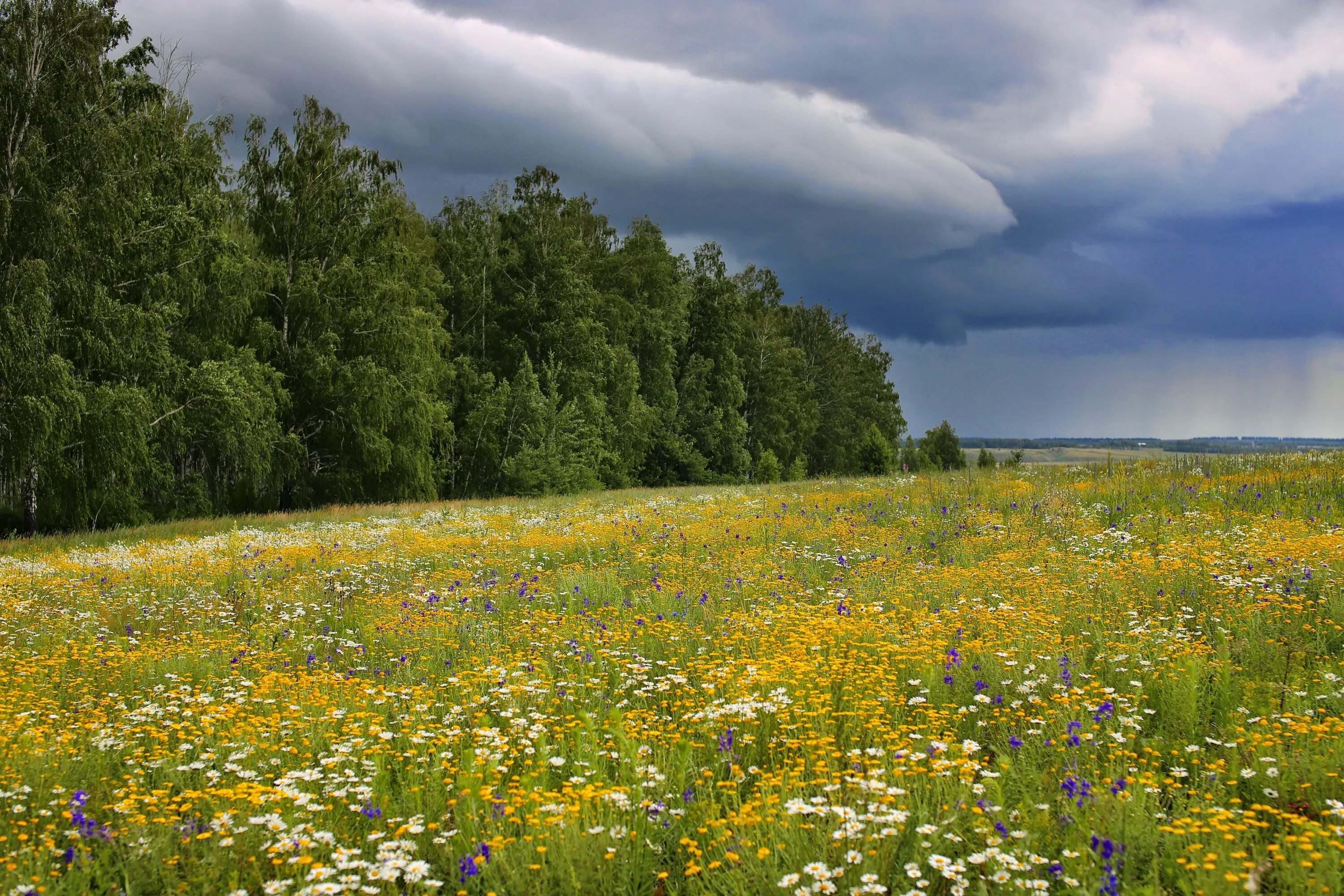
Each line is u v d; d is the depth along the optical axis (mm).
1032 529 12812
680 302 65875
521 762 4883
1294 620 6715
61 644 8578
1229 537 10594
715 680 6059
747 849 3363
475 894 3361
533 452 45500
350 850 3646
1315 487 13789
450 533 19609
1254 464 17938
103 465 25562
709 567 11766
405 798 4324
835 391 86750
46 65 26281
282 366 36562
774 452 72062
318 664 7773
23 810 4199
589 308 54000
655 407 59000
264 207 37812
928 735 4730
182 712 5902
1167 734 4812
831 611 8281
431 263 47969
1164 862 3336
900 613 8055
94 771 4836
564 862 3363
